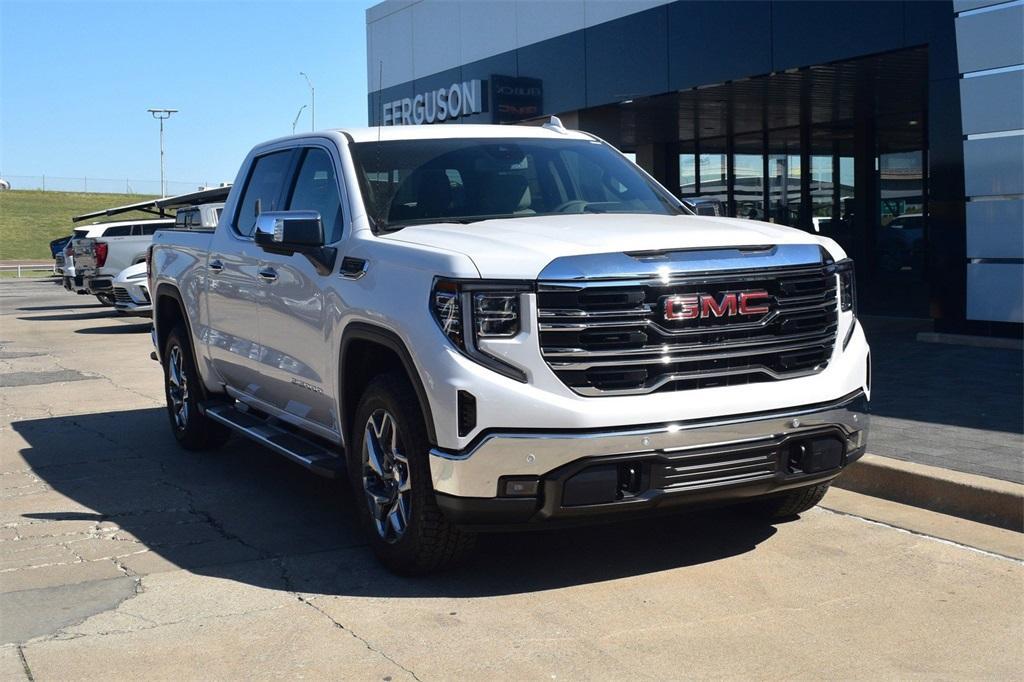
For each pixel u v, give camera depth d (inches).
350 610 177.2
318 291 214.4
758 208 878.4
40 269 2027.6
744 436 176.6
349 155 225.5
